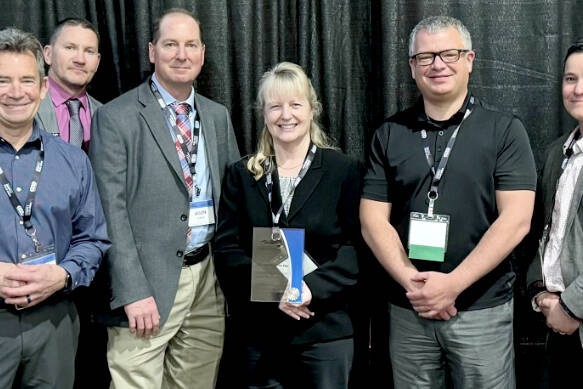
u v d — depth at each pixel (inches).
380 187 91.0
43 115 101.0
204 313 101.1
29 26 113.7
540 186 93.6
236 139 114.7
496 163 86.0
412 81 112.3
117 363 95.0
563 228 88.1
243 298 88.9
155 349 95.4
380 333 112.0
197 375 103.3
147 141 93.1
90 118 107.0
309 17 111.7
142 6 109.6
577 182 85.5
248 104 113.3
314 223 87.9
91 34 104.0
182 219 93.9
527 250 96.4
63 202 83.0
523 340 114.0
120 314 93.0
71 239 86.5
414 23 110.8
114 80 114.5
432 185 86.5
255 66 113.4
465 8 110.5
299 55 112.7
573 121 112.5
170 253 93.7
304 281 86.9
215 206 97.8
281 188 90.4
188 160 96.3
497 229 83.9
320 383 88.3
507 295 89.0
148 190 92.6
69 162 85.4
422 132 89.0
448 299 83.6
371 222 89.8
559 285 88.0
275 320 88.7
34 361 82.3
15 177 81.0
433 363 91.4
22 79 78.4
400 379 93.3
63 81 104.0
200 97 102.6
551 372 94.0
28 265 79.8
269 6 112.9
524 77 112.0
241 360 91.0
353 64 114.3
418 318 89.6
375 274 107.4
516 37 111.5
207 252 99.6
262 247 87.2
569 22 111.3
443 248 85.1
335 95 113.2
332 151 92.2
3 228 79.4
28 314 80.4
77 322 88.7
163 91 97.5
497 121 87.0
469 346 86.8
